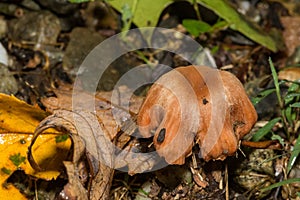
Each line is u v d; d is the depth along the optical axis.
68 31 0.61
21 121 0.47
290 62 0.61
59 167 0.47
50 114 0.47
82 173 0.46
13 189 0.47
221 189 0.48
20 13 0.61
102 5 0.62
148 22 0.60
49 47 0.59
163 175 0.47
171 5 0.62
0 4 0.61
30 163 0.45
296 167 0.50
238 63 0.60
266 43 0.61
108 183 0.45
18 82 0.56
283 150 0.50
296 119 0.53
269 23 0.66
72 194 0.43
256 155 0.50
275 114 0.54
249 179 0.49
